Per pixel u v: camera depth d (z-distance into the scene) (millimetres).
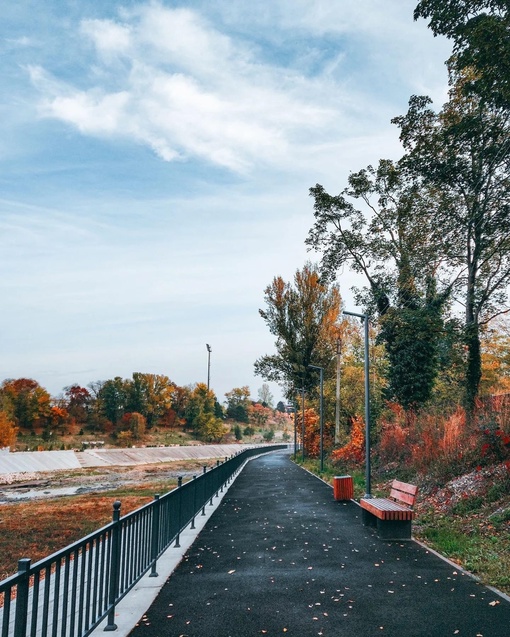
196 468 54219
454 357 26375
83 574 4473
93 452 73500
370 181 29969
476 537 9375
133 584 6156
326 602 6066
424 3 17453
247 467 36969
